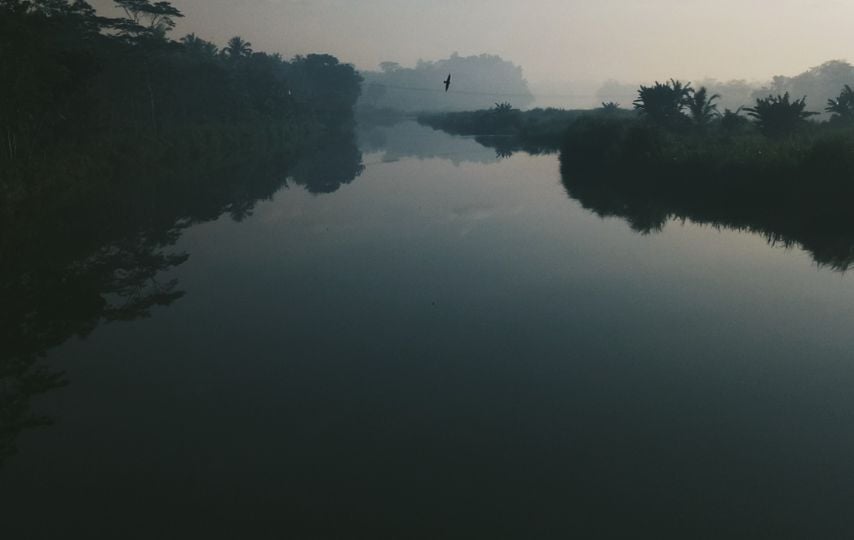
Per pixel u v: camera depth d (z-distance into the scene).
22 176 20.17
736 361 7.61
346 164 35.94
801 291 10.39
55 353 8.07
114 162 28.30
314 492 4.95
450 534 4.40
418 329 8.88
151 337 8.64
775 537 4.36
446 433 5.92
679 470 5.25
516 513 4.65
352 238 15.22
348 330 8.86
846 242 13.70
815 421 6.09
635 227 16.11
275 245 14.55
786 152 18.72
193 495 4.92
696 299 10.09
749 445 5.65
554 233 15.52
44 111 23.20
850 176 15.70
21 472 5.27
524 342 8.33
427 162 36.44
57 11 32.38
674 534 4.39
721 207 18.59
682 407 6.41
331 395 6.77
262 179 28.50
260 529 4.49
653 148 25.11
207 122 47.56
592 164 30.23
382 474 5.21
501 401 6.58
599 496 4.88
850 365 7.45
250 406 6.53
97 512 4.70
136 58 36.69
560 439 5.79
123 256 13.53
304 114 70.12
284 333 8.76
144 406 6.53
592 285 10.97
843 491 4.91
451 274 11.79
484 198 21.62
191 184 26.45
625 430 5.94
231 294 10.66
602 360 7.68
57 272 12.23
